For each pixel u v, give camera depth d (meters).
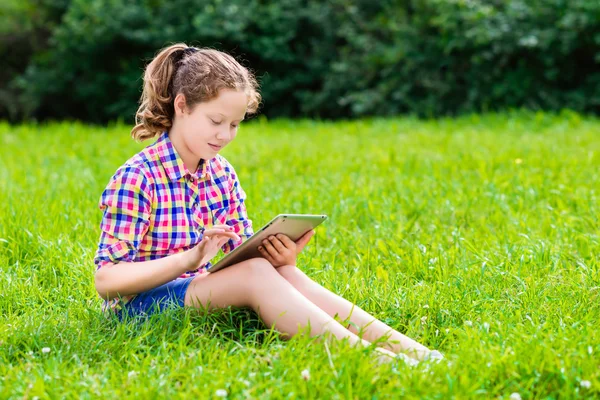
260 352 2.76
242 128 10.70
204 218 3.27
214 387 2.48
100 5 14.54
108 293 3.04
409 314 3.33
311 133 10.02
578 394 2.47
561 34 11.52
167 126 3.17
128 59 15.23
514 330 2.94
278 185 6.09
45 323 3.11
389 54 12.91
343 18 14.52
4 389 2.49
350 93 13.78
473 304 3.39
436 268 3.91
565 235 4.52
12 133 10.65
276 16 14.38
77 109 16.50
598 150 7.24
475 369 2.60
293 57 14.64
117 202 3.03
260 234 2.97
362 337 2.93
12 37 16.75
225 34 14.12
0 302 3.49
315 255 4.27
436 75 12.66
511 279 3.72
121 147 8.78
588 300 3.42
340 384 2.46
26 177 6.67
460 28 12.21
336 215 5.10
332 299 3.04
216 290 3.04
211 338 2.99
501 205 5.19
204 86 3.00
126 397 2.43
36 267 4.11
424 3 12.91
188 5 14.73
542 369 2.59
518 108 11.89
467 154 7.18
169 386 2.52
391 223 4.86
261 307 2.95
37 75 15.75
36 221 4.70
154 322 3.04
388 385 2.48
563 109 10.76
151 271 2.95
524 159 6.90
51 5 16.22
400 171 6.73
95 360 2.82
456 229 4.67
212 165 3.32
